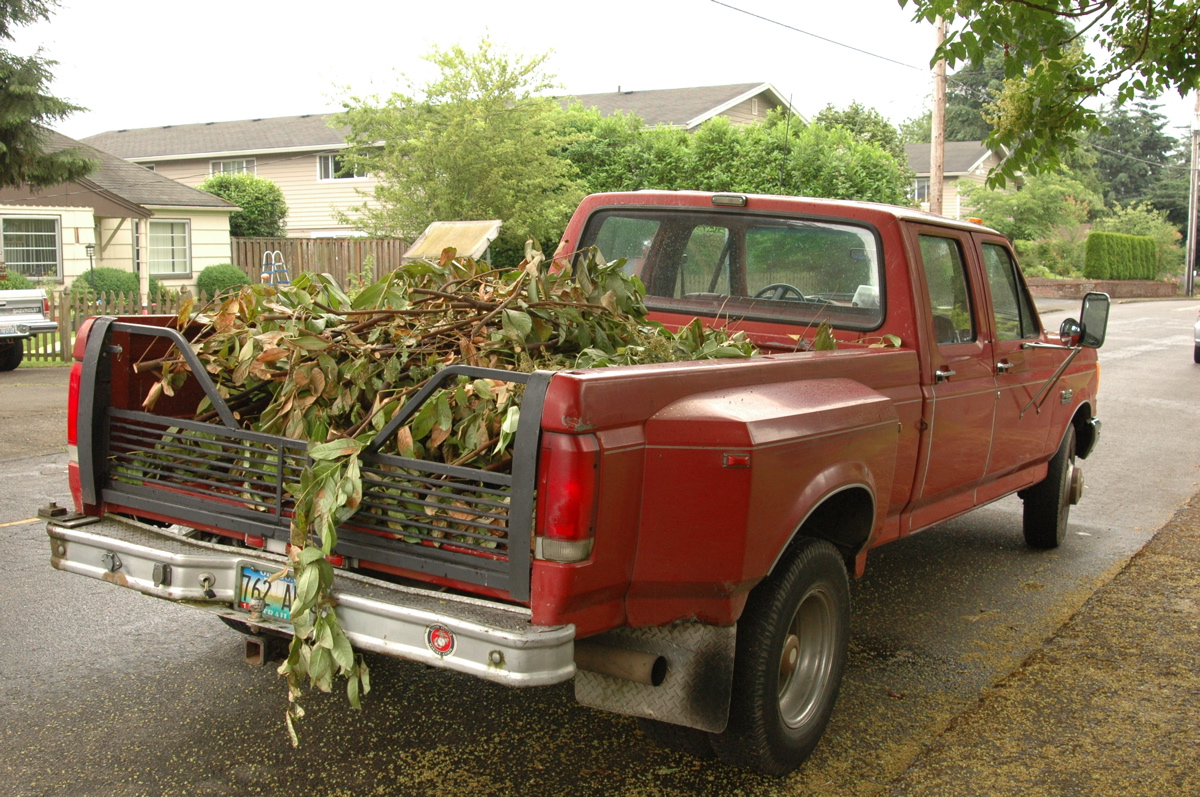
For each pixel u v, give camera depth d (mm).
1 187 17375
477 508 2959
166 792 3434
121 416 3664
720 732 3250
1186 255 55625
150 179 27016
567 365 3693
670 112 32938
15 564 5715
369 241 22594
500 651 2734
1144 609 5637
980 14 6535
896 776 3729
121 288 23328
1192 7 7023
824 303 4879
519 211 22688
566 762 3756
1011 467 5805
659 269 5438
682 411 3057
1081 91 7457
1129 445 10836
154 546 3357
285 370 3559
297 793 3465
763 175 23844
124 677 4332
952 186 52375
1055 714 4277
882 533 4566
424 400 3035
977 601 5777
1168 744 4016
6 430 9703
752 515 3146
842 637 3887
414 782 3572
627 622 3115
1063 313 29062
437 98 23328
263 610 3205
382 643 2910
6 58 15922
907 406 4379
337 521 3098
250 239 24406
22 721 3900
